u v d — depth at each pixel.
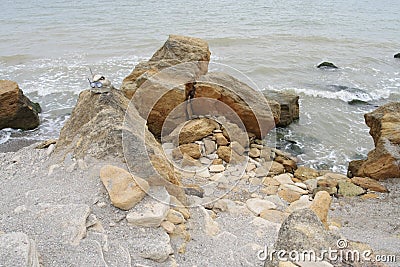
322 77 12.59
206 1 28.45
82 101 4.92
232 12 24.66
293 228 2.81
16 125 8.98
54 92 11.20
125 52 15.86
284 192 5.01
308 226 2.83
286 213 4.32
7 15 23.33
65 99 10.81
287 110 8.47
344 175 6.42
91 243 2.92
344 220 4.65
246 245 3.46
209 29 19.73
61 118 9.70
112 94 4.78
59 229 3.01
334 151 7.59
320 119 9.15
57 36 18.31
